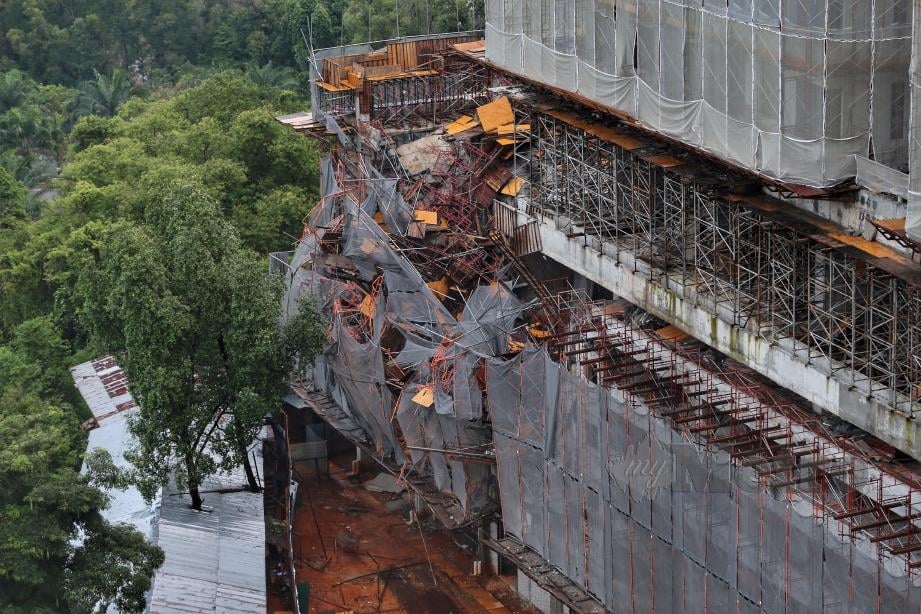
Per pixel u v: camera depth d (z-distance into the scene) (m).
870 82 44.94
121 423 73.69
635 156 55.66
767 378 51.81
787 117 46.25
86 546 50.03
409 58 87.25
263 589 57.56
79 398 81.94
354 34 126.44
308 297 65.88
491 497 61.84
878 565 39.75
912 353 43.72
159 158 99.19
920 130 41.19
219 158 95.50
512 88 67.12
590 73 58.22
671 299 54.69
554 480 56.34
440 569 65.88
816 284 48.03
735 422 48.03
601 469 53.06
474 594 63.41
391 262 68.06
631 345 55.66
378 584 64.69
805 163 46.00
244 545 61.22
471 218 71.44
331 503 72.81
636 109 55.19
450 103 81.81
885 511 41.34
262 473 70.25
